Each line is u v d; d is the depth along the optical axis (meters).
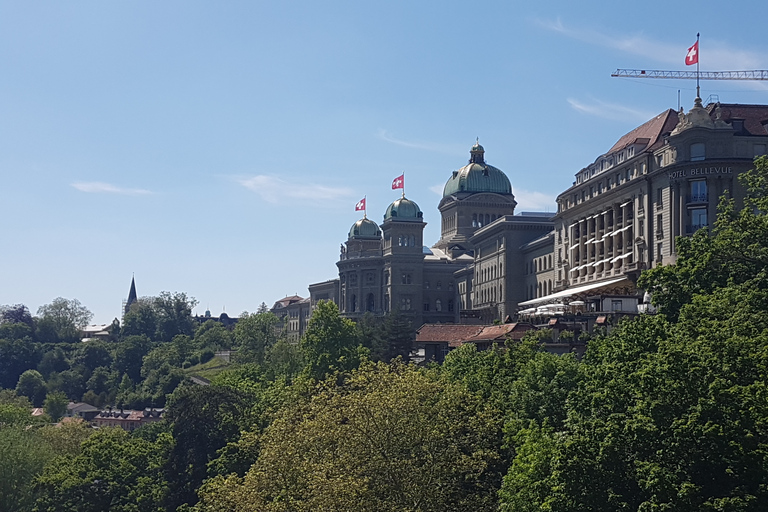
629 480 53.12
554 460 55.94
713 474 49.91
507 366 98.69
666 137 129.50
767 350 57.03
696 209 122.50
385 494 72.12
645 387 54.16
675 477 48.62
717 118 123.75
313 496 67.19
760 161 92.94
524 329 132.50
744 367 55.59
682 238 87.56
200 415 121.81
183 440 120.69
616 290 128.88
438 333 168.12
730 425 49.66
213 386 130.00
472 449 79.50
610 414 58.50
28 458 121.06
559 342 114.75
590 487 53.03
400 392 76.31
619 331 82.00
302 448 75.69
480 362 107.12
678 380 53.62
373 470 72.12
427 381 80.00
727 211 92.19
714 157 121.56
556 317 122.75
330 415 76.81
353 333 169.62
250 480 73.19
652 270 87.31
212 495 76.88
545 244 194.25
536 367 87.12
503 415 86.19
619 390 58.81
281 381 138.00
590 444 54.28
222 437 120.44
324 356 159.75
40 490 117.56
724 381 52.25
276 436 77.31
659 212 130.00
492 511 74.50
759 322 67.50
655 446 51.97
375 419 73.75
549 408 82.00
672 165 124.38
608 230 149.88
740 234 84.31
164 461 119.81
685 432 49.75
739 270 82.00
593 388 63.91
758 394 51.25
